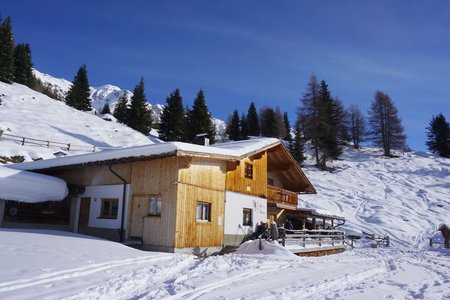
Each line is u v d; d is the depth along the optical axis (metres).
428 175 54.88
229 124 81.56
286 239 18.28
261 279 9.61
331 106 60.44
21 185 16.73
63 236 14.43
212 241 16.53
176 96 61.56
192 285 8.23
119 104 75.69
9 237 12.70
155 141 57.06
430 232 34.59
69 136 44.81
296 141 56.62
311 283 9.47
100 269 9.16
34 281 7.38
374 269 13.57
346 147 72.81
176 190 14.88
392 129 66.19
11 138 37.44
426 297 8.68
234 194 18.53
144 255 12.07
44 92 92.75
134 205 16.50
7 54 62.16
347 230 33.44
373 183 50.72
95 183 18.47
